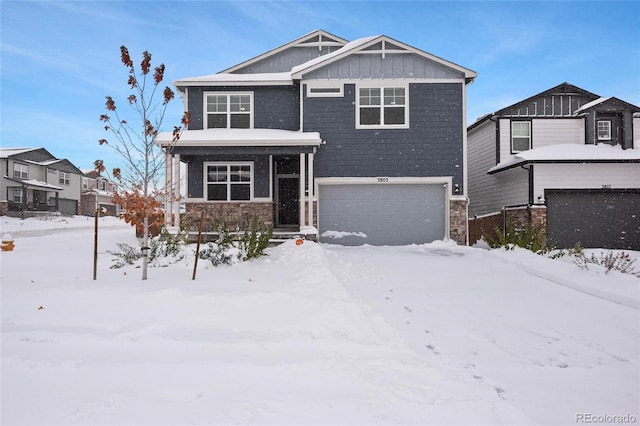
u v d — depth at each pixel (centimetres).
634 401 343
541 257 1052
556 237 1553
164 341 421
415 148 1562
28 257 1090
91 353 390
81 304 536
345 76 1580
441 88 1570
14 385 323
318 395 315
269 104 1648
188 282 698
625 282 759
